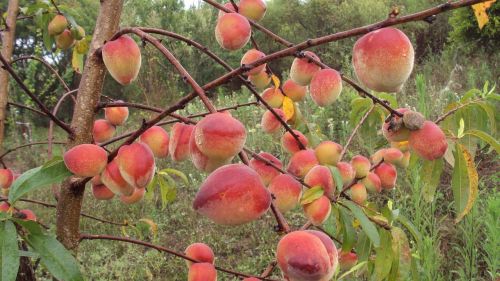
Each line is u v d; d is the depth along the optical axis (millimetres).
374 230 837
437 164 955
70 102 5605
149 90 4699
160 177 1189
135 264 2307
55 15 1246
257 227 2566
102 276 2242
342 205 897
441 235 2000
